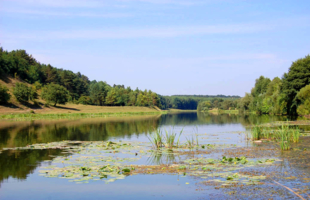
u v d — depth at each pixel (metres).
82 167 15.03
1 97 90.19
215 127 44.00
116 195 11.00
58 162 16.95
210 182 12.23
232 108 181.62
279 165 15.00
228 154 19.09
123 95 174.12
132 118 77.69
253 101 105.94
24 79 142.12
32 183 12.80
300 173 13.22
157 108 196.62
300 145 21.83
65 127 44.47
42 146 23.86
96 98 160.25
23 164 16.66
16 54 173.12
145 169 14.96
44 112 97.31
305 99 60.66
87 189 11.80
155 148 22.53
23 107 96.50
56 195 11.20
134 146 23.67
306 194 10.38
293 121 48.72
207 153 19.72
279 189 10.98
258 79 115.56
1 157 18.95
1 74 125.25
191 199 10.31
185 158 17.98
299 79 65.12
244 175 13.09
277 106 75.75
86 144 25.03
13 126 46.19
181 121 62.41
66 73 170.62
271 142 24.34
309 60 65.12
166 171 14.45
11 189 12.02
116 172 14.12
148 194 11.02
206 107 197.62
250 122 53.00
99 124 51.56
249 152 19.53
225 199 10.14
